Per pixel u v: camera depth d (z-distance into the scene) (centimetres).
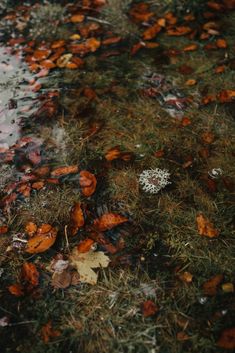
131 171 107
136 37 144
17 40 145
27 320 86
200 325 83
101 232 96
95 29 147
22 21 152
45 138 116
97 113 121
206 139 113
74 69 134
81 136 116
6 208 102
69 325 85
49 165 110
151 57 137
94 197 103
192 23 146
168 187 104
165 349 81
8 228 98
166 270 91
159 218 98
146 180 104
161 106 122
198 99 123
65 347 82
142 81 130
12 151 113
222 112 119
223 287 88
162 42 141
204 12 149
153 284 89
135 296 87
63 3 159
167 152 111
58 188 104
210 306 86
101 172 107
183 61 134
